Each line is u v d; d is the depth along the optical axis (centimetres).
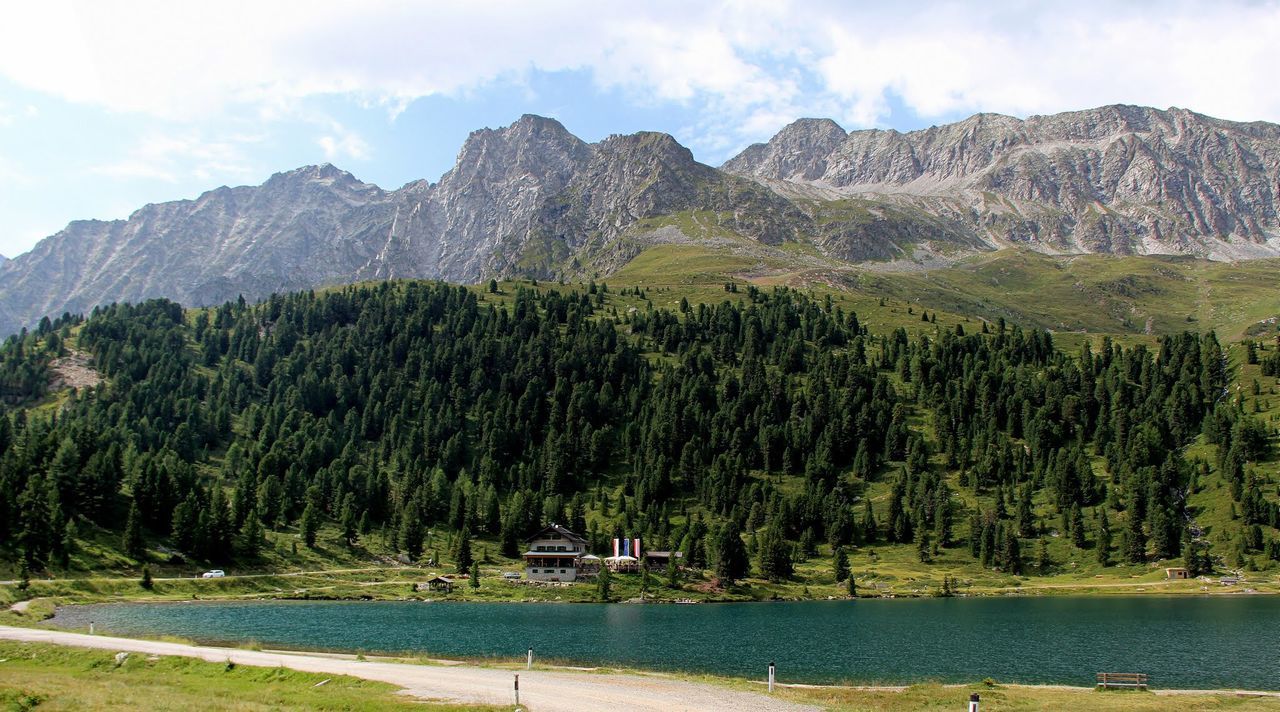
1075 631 13038
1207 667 9819
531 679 7300
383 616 14425
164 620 12712
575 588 18738
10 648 8081
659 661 10006
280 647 10256
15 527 16075
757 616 15462
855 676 9150
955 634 12719
